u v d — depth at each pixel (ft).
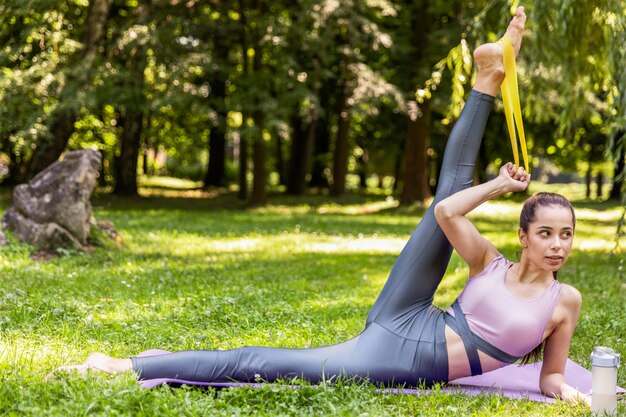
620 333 22.09
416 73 82.74
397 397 14.60
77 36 71.51
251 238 51.93
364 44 77.41
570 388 14.97
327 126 118.11
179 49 73.05
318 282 32.81
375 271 37.17
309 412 13.66
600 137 115.55
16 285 27.17
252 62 86.53
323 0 70.03
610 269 38.45
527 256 14.85
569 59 37.04
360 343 15.37
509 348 14.90
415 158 89.25
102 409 12.98
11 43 66.33
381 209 87.35
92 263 35.32
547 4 32.63
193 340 19.75
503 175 15.31
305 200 97.60
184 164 148.46
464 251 15.23
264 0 77.15
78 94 64.75
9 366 15.81
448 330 15.20
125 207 80.38
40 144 70.54
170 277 31.04
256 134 76.07
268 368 14.92
